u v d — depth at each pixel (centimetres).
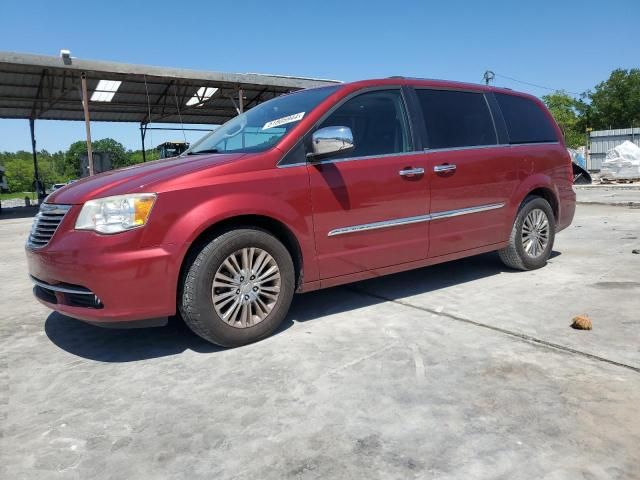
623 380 261
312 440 215
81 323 396
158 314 299
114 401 260
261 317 333
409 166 396
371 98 394
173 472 198
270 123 384
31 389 278
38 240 322
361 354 306
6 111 2423
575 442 207
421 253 412
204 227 303
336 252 361
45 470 203
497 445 206
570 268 520
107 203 292
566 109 7412
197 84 1981
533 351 302
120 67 1565
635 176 2314
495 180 461
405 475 189
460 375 272
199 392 265
